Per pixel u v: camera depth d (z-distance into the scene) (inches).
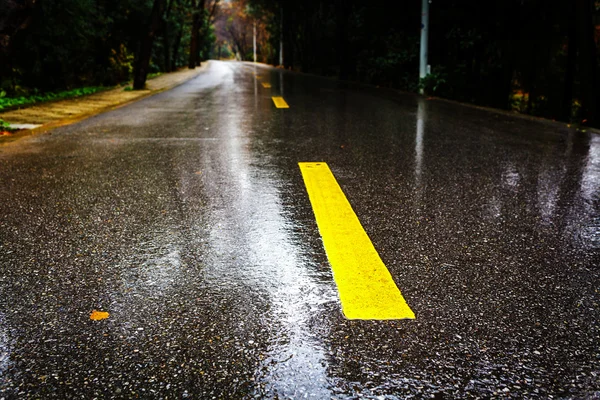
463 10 663.8
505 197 144.9
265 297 83.3
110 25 850.8
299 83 856.9
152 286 87.6
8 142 241.6
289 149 221.1
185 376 63.0
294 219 124.2
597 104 454.9
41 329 73.7
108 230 116.3
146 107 424.5
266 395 59.5
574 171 179.8
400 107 436.8
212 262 97.9
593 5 493.4
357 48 1083.9
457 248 105.3
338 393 59.8
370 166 186.5
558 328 73.8
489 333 72.3
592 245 107.3
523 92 745.0
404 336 71.4
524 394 59.7
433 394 59.7
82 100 507.8
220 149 220.8
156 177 168.2
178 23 1492.4
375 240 109.8
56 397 59.4
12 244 107.7
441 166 187.0
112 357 66.9
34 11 308.3
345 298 82.7
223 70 1557.6
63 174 173.0
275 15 2229.3
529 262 98.1
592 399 59.0
